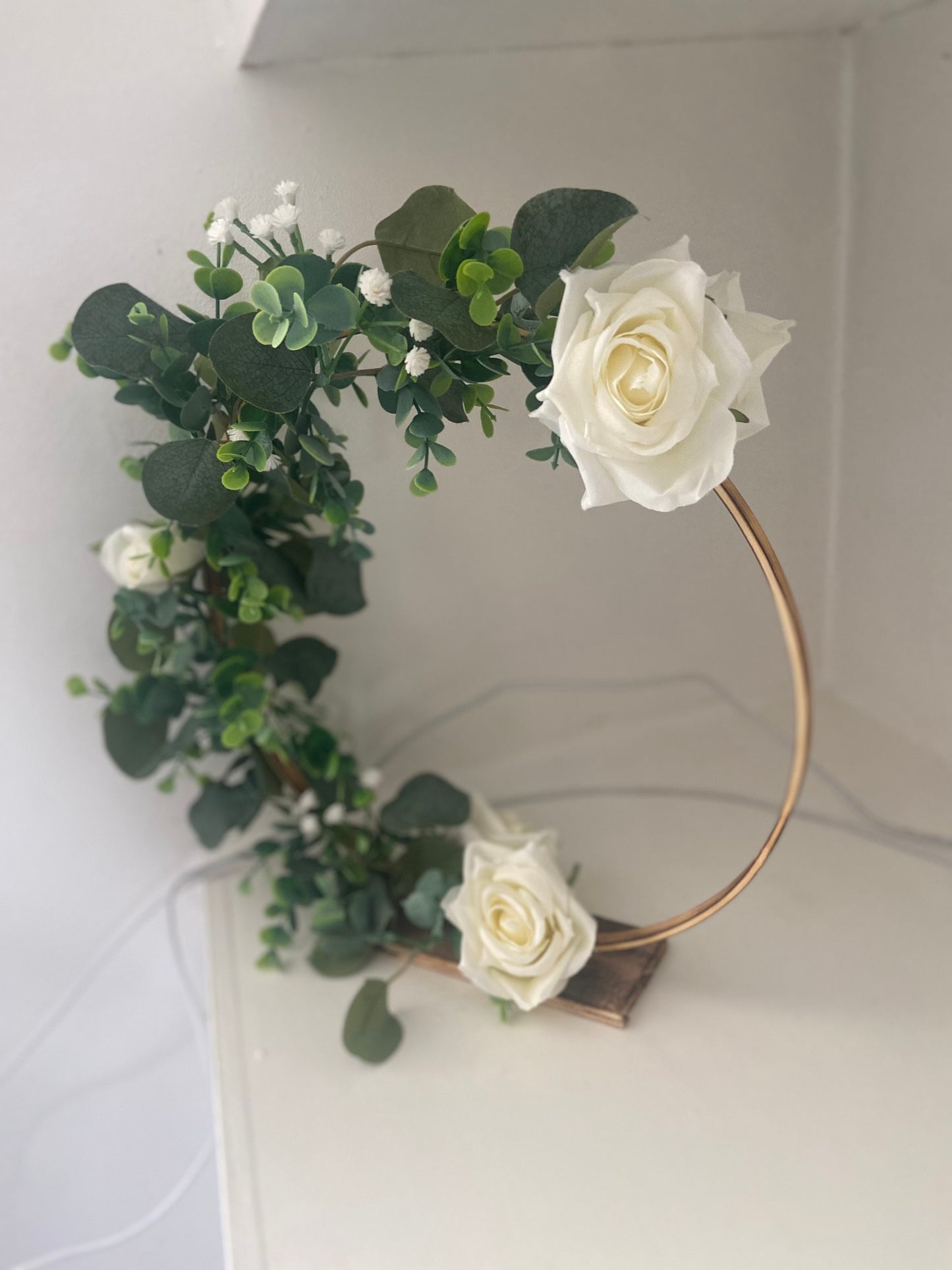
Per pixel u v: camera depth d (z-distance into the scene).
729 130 0.76
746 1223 0.61
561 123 0.77
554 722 1.09
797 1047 0.72
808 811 0.95
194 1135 1.13
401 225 0.56
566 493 0.69
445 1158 0.68
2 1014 1.04
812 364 0.73
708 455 0.50
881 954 0.79
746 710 1.06
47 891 1.01
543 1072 0.73
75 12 0.73
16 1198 1.08
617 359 0.50
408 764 1.07
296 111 0.76
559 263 0.55
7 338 0.80
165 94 0.75
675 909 0.85
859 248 0.74
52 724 0.95
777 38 0.76
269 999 0.84
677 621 0.98
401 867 0.87
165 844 1.03
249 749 0.89
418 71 0.76
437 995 0.81
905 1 0.71
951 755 0.92
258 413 0.60
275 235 0.61
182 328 0.65
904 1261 0.58
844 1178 0.63
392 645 1.01
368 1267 0.62
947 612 0.85
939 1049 0.71
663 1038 0.75
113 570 0.78
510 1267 0.61
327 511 0.69
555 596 0.97
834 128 0.75
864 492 0.82
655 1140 0.67
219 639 0.85
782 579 0.62
